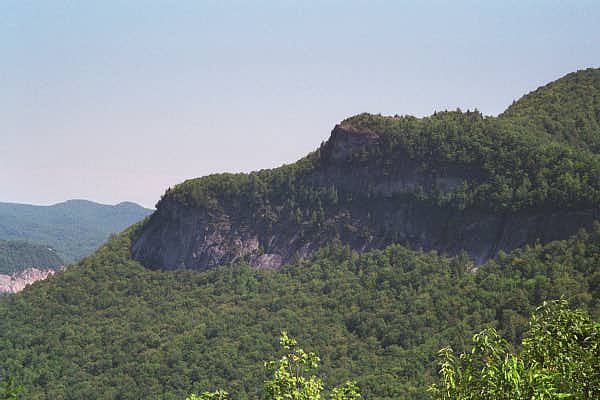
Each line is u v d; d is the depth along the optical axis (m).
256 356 143.25
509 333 110.56
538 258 138.75
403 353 124.81
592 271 121.88
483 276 141.12
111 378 150.38
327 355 133.88
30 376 158.62
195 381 140.12
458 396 29.33
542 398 26.44
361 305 154.00
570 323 31.70
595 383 28.62
